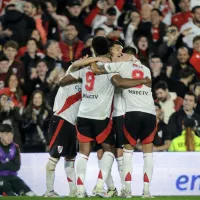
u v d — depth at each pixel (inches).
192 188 1732.3
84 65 1424.7
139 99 1418.6
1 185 1681.8
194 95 1974.7
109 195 1519.4
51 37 2428.6
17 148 1710.1
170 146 1846.7
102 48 1427.2
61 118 1493.6
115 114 1497.3
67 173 1535.4
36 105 1985.7
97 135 1416.1
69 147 1508.4
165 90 2065.7
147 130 1428.4
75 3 2484.0
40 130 1977.1
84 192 1430.9
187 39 2448.3
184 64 2289.6
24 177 1717.5
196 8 2475.4
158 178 1727.4
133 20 2410.2
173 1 2620.6
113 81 1400.1
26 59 2242.9
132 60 1437.0
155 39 2409.0
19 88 2130.9
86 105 1418.6
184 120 1840.6
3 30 2417.6
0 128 1685.5
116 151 1525.6
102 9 2519.7
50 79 2137.1
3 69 2166.6
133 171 1718.8
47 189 1536.7
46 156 1732.3
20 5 2573.8
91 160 1717.5
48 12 2450.8
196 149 1833.2
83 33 2459.4
